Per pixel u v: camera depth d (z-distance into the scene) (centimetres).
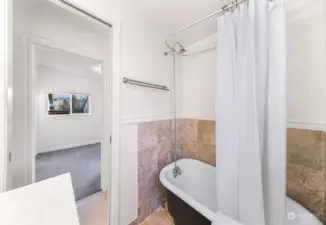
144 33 153
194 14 146
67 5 99
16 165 132
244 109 101
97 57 196
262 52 96
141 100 151
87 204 170
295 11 118
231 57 112
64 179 70
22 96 135
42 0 134
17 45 130
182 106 212
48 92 354
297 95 118
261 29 96
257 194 93
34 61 150
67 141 398
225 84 114
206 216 99
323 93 107
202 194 170
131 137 140
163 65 179
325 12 106
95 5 109
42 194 62
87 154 352
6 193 54
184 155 209
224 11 116
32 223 56
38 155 337
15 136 131
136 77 144
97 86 454
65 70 350
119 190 128
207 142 186
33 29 142
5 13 72
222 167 114
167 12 144
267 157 96
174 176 169
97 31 190
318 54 109
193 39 190
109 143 127
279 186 92
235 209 107
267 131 97
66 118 393
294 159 119
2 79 71
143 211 150
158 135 173
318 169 108
